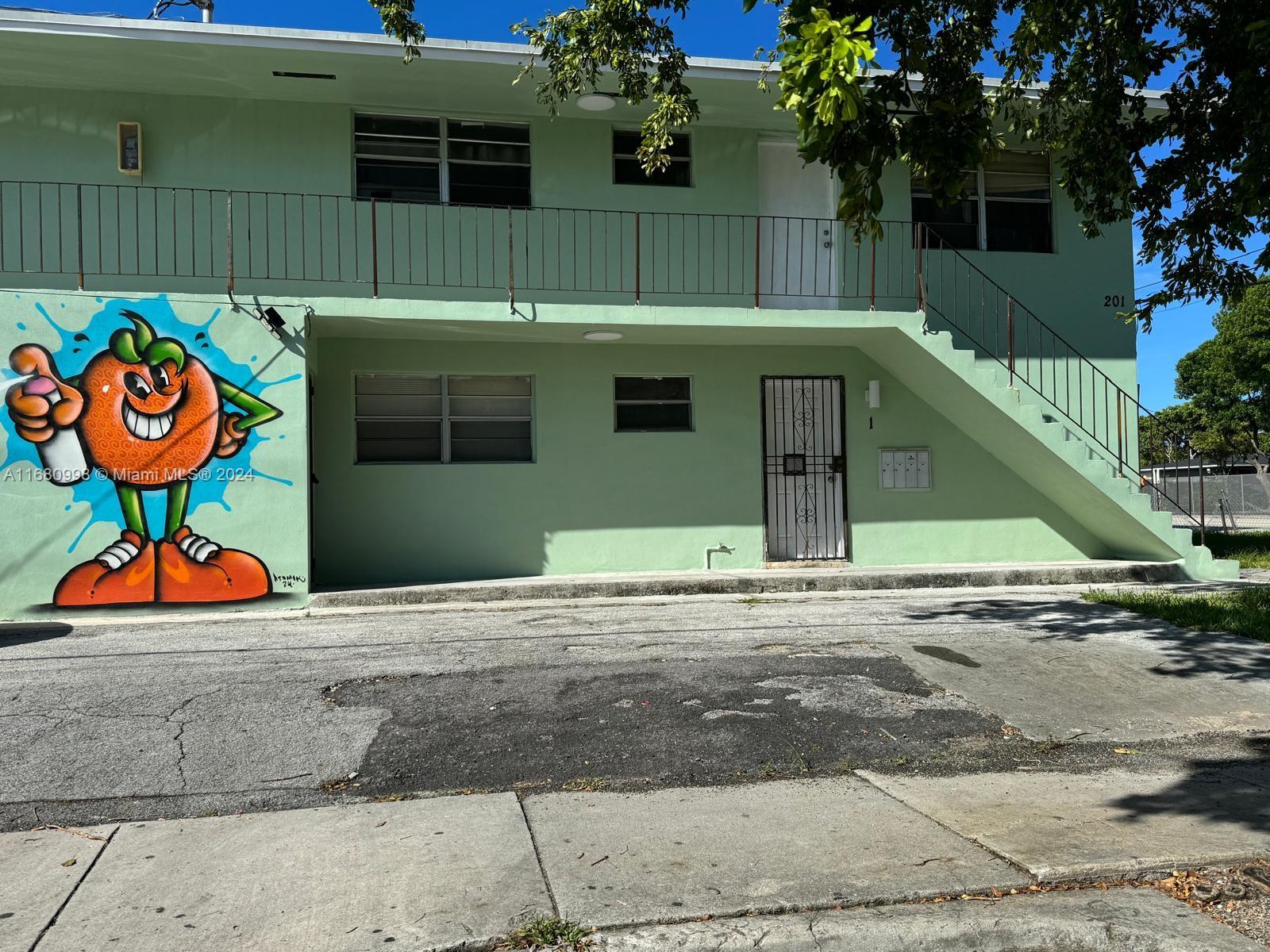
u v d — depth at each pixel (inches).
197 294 378.3
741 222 461.7
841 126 200.2
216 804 173.6
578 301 443.5
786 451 465.7
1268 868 148.0
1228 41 273.0
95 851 151.3
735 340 446.6
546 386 442.3
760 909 131.2
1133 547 464.8
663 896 134.8
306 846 153.3
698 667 267.6
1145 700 240.7
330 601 370.0
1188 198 293.9
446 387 436.5
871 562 466.0
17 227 397.1
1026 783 187.2
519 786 183.9
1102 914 132.9
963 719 226.7
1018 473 478.6
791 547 463.8
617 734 213.2
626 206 451.2
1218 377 1245.1
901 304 471.8
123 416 354.3
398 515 425.7
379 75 403.2
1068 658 277.3
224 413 362.9
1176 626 319.9
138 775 186.7
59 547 348.8
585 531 442.9
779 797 178.5
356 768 192.2
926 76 277.6
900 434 472.1
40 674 259.4
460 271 432.1
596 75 365.1
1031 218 491.2
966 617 342.6
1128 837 157.5
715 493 456.1
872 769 196.2
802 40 198.5
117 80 399.2
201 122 413.4
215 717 221.0
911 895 136.1
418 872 142.7
